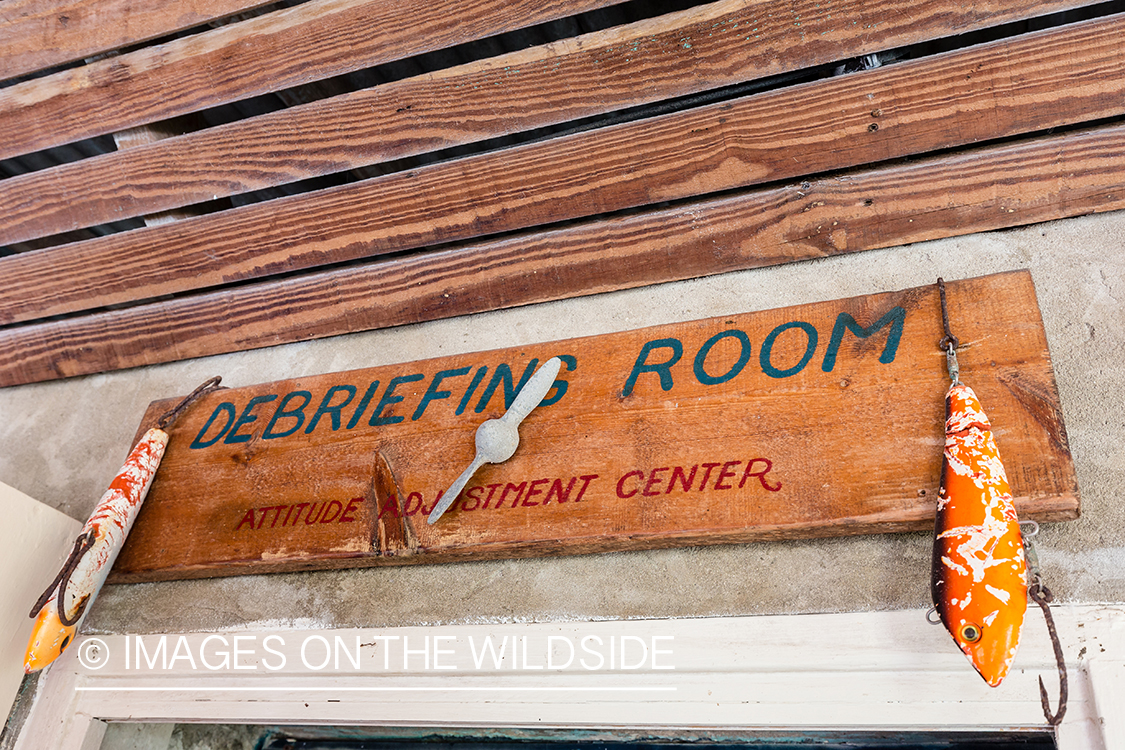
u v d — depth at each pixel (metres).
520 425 1.66
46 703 1.81
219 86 1.89
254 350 2.25
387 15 1.74
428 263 2.01
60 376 2.40
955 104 1.60
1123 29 1.49
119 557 1.84
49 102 2.00
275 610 1.73
